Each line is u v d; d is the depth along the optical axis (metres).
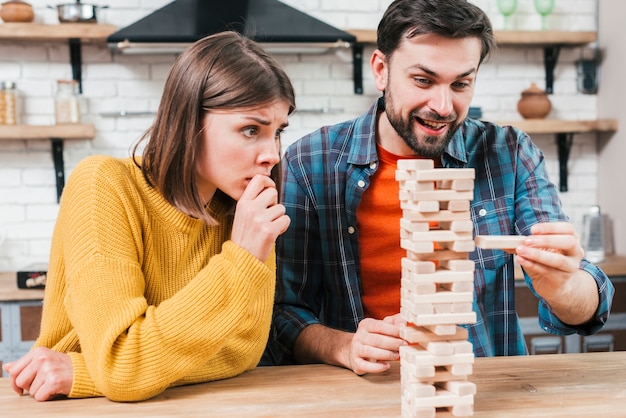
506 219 1.71
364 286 1.72
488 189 1.72
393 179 1.68
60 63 3.50
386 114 1.61
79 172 1.25
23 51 3.46
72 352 1.27
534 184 1.71
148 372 1.14
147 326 1.14
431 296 1.05
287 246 1.72
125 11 3.54
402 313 1.13
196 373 1.26
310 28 3.23
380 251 1.70
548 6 3.67
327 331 1.51
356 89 3.70
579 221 3.88
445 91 1.44
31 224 3.50
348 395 1.21
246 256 1.18
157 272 1.30
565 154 3.83
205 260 1.35
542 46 3.80
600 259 3.41
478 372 1.32
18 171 3.49
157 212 1.28
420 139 1.52
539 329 3.19
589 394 1.19
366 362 1.31
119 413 1.12
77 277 1.18
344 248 1.71
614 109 3.71
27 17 3.30
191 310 1.15
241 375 1.34
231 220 1.39
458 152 1.69
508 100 3.83
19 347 2.95
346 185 1.70
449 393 1.07
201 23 3.15
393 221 1.68
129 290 1.19
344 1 3.68
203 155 1.24
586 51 3.86
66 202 1.25
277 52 3.47
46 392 1.18
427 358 1.05
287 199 1.73
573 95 3.88
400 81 1.48
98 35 3.28
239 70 1.19
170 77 1.25
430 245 1.05
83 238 1.20
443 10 1.39
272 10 3.26
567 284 1.32
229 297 1.17
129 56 3.53
